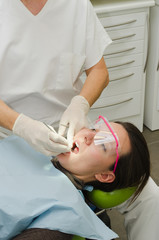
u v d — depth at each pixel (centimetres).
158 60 239
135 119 264
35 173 113
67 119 127
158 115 265
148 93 262
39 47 130
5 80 131
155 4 223
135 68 239
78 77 147
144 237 126
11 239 101
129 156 117
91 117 248
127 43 228
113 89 241
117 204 122
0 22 125
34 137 117
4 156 119
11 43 126
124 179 119
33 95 135
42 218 98
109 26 218
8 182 107
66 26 132
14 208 97
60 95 144
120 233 189
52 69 136
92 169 120
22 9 124
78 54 138
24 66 130
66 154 122
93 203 125
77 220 98
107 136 119
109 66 230
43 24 129
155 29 232
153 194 128
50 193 104
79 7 133
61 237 96
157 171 228
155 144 257
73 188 109
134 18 220
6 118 121
